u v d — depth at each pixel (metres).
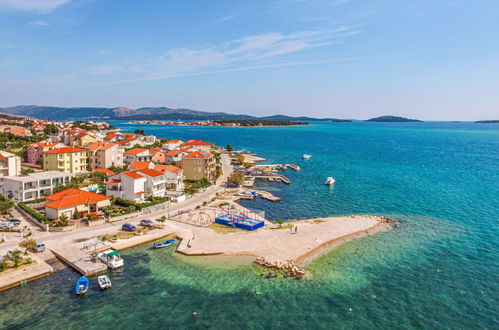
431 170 163.62
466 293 50.47
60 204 73.56
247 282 52.38
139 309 45.12
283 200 105.31
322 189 121.88
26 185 87.44
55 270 53.97
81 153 126.75
